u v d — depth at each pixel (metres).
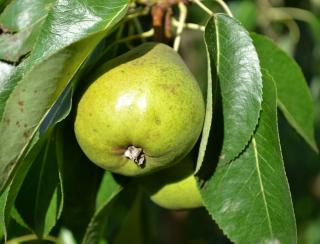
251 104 0.35
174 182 0.38
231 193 0.37
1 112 0.35
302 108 0.44
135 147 0.34
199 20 0.58
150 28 0.44
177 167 0.38
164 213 0.78
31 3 0.37
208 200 0.37
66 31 0.33
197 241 0.93
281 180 0.36
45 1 0.37
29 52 0.36
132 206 0.48
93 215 0.39
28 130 0.31
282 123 0.80
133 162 0.35
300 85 0.43
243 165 0.37
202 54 0.69
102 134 0.34
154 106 0.33
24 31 0.36
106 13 0.33
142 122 0.33
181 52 0.68
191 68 0.69
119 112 0.33
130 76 0.34
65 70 0.31
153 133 0.33
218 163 0.36
